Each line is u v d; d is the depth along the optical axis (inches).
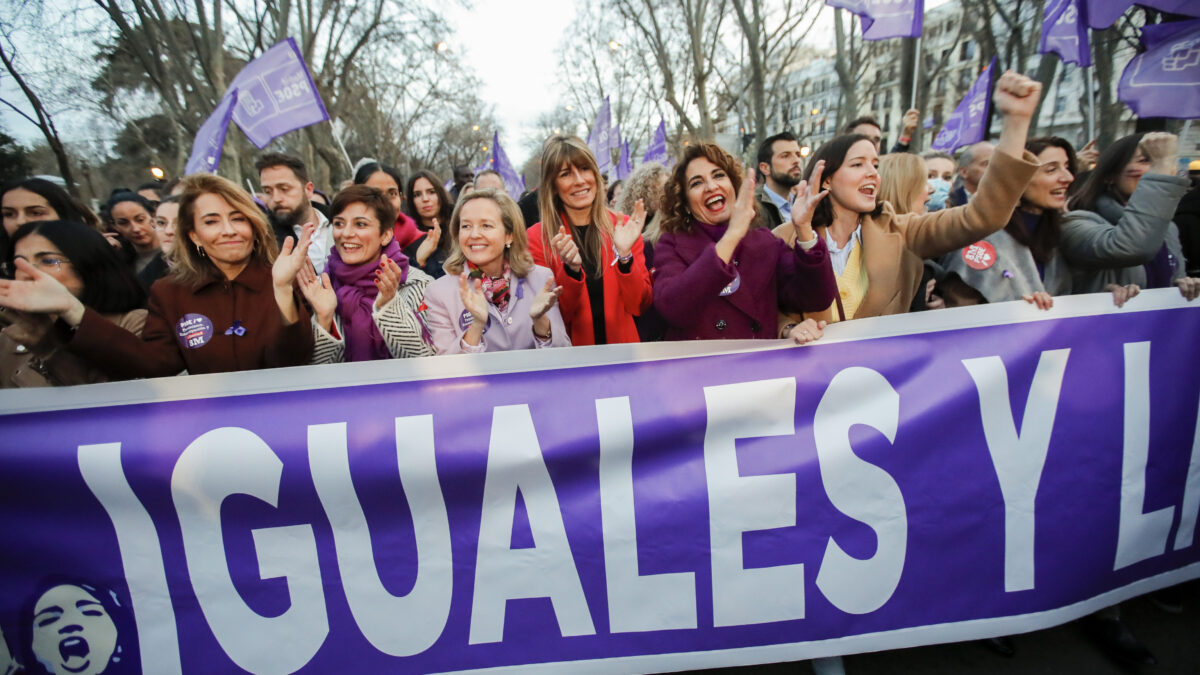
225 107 140.9
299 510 64.1
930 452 68.6
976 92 168.7
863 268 82.0
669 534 66.9
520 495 66.1
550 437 66.2
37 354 65.1
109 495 62.3
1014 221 83.1
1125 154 89.9
